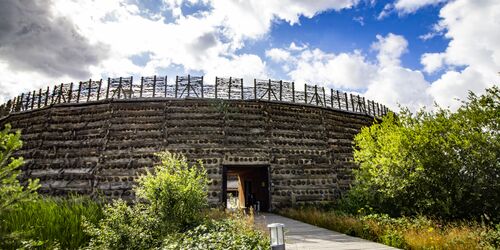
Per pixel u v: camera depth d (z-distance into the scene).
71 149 21.09
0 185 4.58
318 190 21.52
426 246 8.80
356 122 26.20
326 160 22.69
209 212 14.72
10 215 8.62
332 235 11.33
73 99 23.28
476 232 9.45
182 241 9.10
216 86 22.80
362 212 15.03
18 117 24.95
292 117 23.28
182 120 21.38
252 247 7.95
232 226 10.52
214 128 21.30
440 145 13.12
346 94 26.84
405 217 12.48
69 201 11.89
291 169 21.55
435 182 12.99
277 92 23.86
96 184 19.44
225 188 20.36
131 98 21.98
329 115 24.78
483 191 12.01
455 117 13.24
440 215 12.40
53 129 22.09
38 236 8.54
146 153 20.23
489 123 12.24
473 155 12.36
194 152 20.44
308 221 14.92
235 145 21.06
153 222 10.45
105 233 9.05
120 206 10.18
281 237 5.74
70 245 8.80
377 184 15.25
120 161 20.08
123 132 21.02
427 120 13.96
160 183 11.62
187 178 12.22
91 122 21.84
